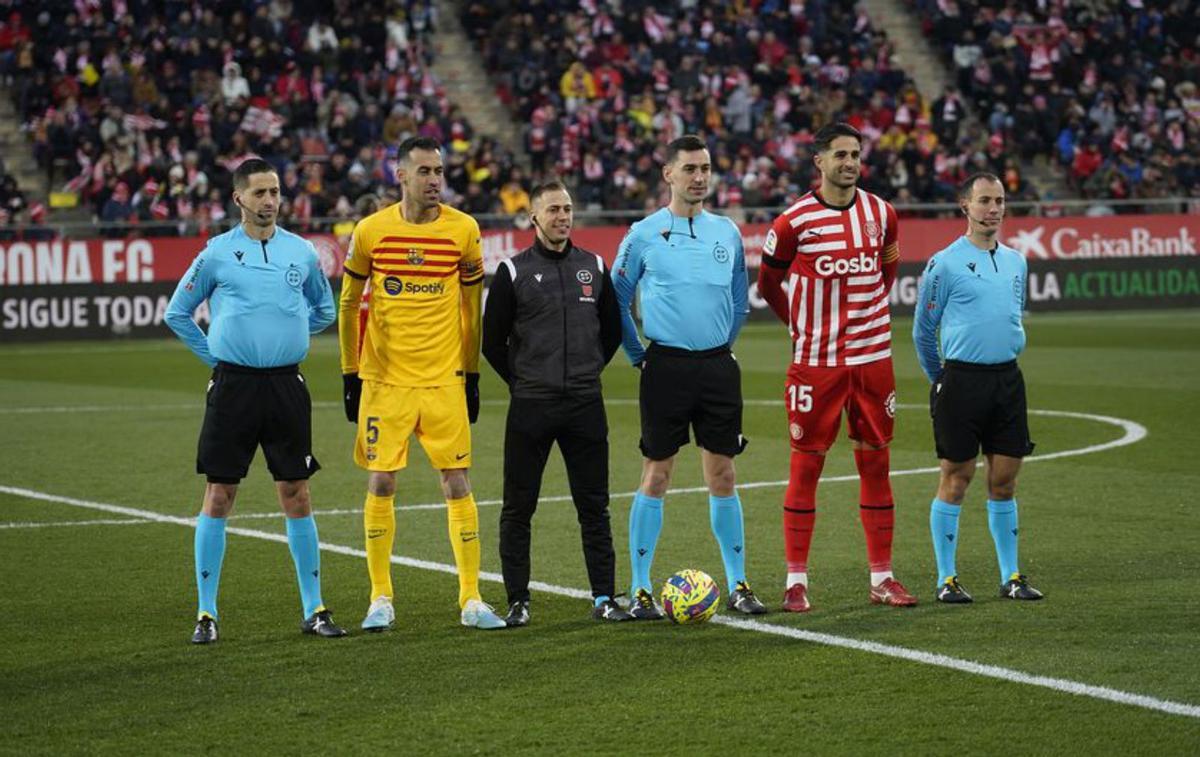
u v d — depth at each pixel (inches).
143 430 808.3
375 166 1524.4
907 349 1254.9
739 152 1643.7
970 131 1739.7
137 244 1392.7
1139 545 485.4
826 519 541.3
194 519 557.3
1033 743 292.2
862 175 1637.6
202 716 317.7
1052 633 374.9
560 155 1614.2
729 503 414.9
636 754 289.9
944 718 307.7
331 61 1621.6
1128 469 638.5
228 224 1422.2
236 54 1587.1
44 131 1501.0
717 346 414.0
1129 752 286.5
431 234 402.6
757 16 1796.3
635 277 418.0
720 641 374.0
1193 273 1612.9
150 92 1526.8
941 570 418.0
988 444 417.7
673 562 475.8
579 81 1663.4
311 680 344.8
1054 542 493.0
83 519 557.9
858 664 349.1
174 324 395.2
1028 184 1699.1
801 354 413.1
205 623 383.9
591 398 406.0
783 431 781.3
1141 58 1878.7
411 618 406.3
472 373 416.8
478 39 1785.2
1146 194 1710.1
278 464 391.5
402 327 402.6
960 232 1566.2
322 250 1430.9
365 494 609.0
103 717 317.7
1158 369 1038.4
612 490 611.5
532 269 406.9
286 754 293.3
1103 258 1583.4
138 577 459.8
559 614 408.5
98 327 1379.2
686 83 1695.4
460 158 1536.7
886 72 1750.7
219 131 1503.4
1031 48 1819.6
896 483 614.2
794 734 300.0
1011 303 415.8
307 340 398.9
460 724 309.9
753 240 1546.5
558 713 316.2
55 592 440.1
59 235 1396.4
